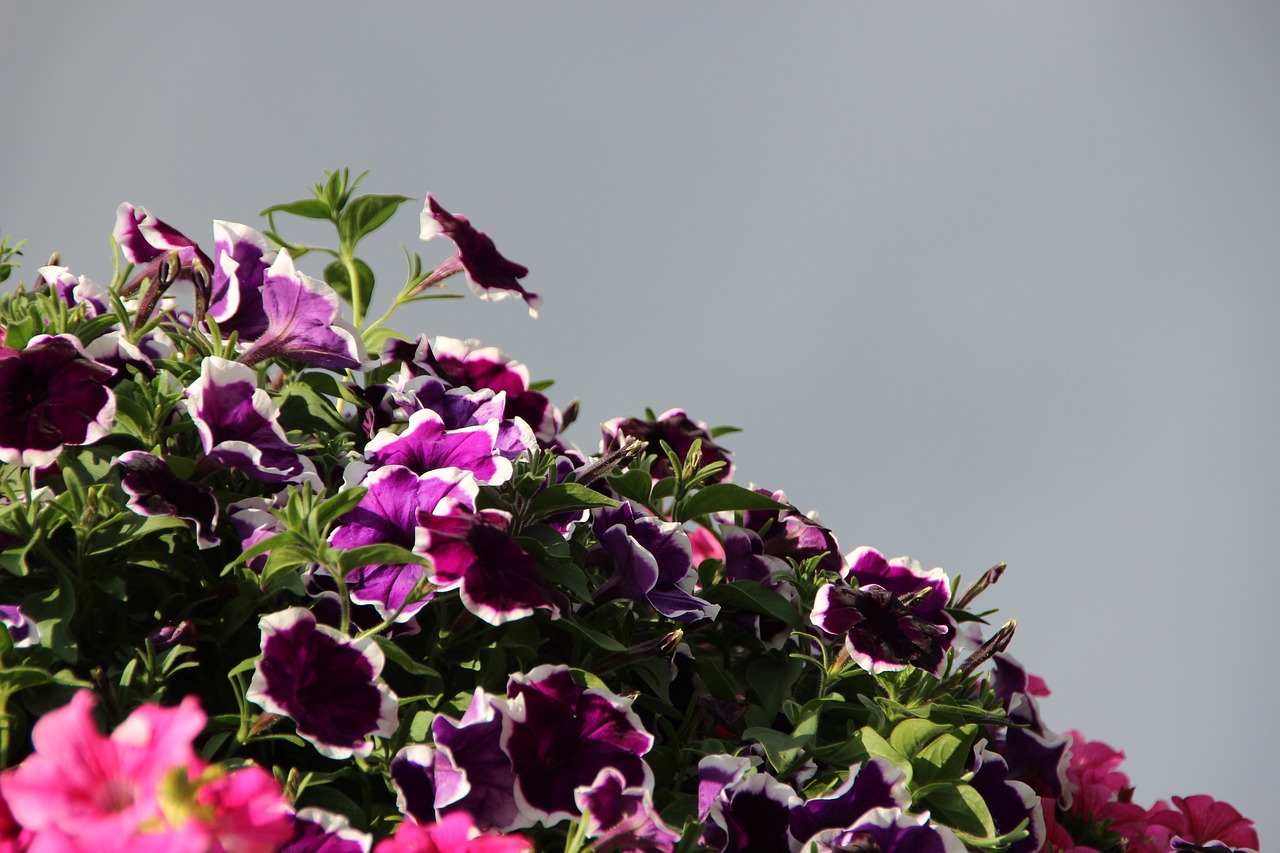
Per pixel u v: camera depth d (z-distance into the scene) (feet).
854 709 9.17
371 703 8.70
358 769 8.84
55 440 8.78
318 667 8.70
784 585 9.32
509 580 8.77
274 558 8.74
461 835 8.58
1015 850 9.14
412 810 8.68
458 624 8.90
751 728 9.07
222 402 8.86
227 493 8.98
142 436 8.98
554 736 8.75
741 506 9.26
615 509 9.05
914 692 9.12
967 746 8.98
